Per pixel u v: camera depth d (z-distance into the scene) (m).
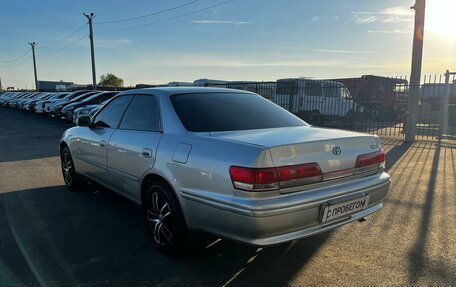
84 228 4.27
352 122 18.33
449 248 3.73
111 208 4.98
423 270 3.29
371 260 3.48
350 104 18.14
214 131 3.44
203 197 3.03
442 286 3.02
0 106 43.47
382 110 21.41
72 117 17.95
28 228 4.26
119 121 4.50
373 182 3.44
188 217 3.22
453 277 3.16
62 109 18.73
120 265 3.39
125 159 4.10
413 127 11.93
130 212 4.83
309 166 2.93
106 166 4.58
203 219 3.08
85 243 3.86
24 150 10.19
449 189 5.87
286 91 17.27
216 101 3.98
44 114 25.67
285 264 3.41
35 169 7.54
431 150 9.95
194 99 3.92
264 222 2.71
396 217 4.60
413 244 3.82
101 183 4.88
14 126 17.91
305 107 16.89
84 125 5.04
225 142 3.04
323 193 3.00
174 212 3.36
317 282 3.09
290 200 2.81
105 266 3.37
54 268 3.32
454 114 15.37
